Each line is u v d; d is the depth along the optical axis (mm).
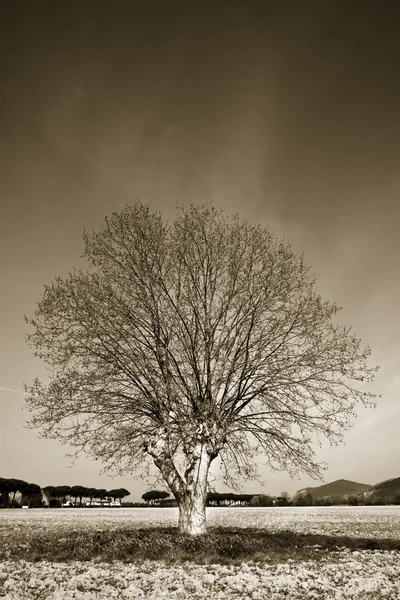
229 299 20531
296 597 9070
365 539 19859
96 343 19125
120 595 9164
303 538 19422
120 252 21438
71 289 19750
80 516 52531
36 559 14492
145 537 16844
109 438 18078
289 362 19312
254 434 19984
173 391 17844
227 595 9164
